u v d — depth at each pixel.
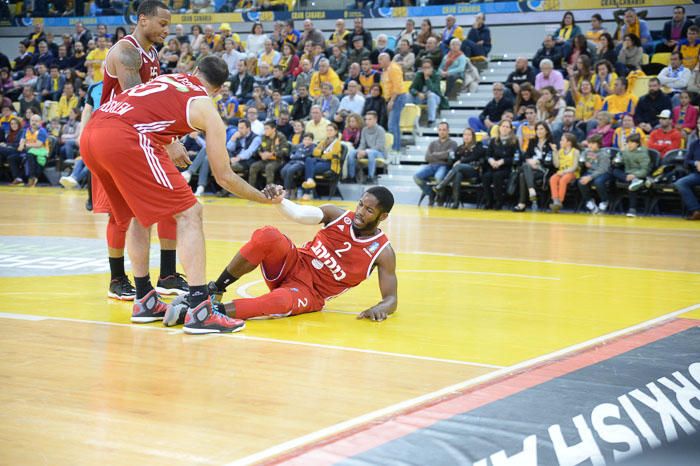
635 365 3.44
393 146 15.73
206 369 3.37
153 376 3.23
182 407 2.82
